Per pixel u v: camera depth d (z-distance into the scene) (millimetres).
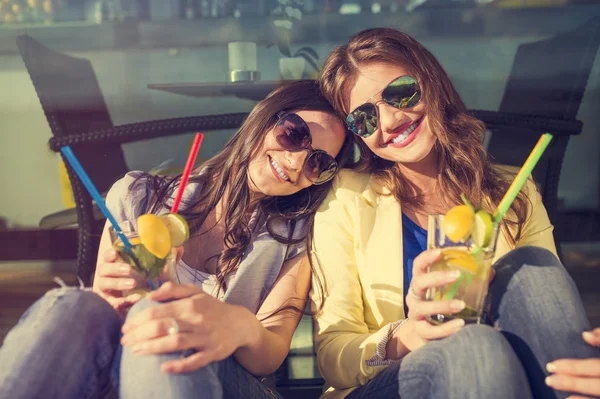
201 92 2871
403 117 1633
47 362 1145
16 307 3213
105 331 1242
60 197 4355
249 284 1637
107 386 1251
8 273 3779
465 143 1694
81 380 1192
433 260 1239
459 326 1254
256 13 3750
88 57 3982
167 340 1156
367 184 1741
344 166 1823
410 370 1293
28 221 4363
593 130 3975
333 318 1606
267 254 1652
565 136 2266
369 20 3646
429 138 1663
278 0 3455
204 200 1724
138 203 1698
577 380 1178
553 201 2299
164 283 1254
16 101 4281
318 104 1699
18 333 1185
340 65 1694
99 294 1372
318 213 1705
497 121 2230
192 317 1205
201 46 3908
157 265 1270
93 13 4051
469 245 1225
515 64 2342
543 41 2289
